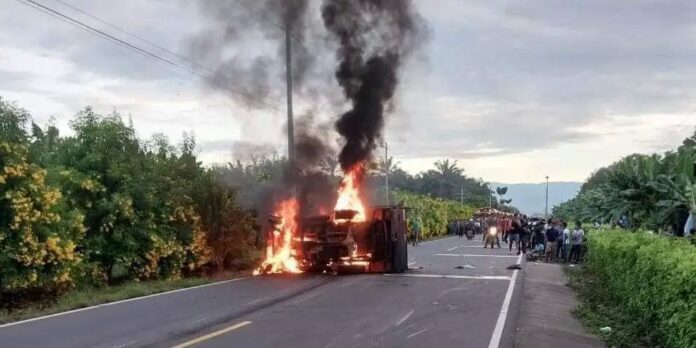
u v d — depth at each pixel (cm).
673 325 762
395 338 898
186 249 1838
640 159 1812
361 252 1819
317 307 1169
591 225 2892
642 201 1745
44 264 1326
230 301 1238
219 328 954
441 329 971
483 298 1304
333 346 840
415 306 1191
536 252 2644
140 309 1134
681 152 1695
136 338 875
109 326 966
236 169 2152
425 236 5341
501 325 1008
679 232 1590
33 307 1226
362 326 984
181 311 1112
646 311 945
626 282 1164
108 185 1625
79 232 1448
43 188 1320
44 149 1575
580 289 1562
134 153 1717
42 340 862
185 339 871
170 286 1470
